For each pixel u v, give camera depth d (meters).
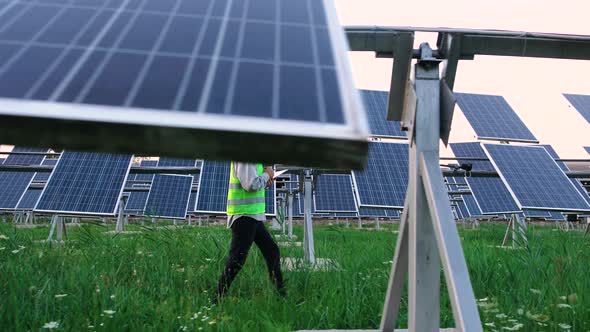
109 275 4.59
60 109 0.78
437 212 1.88
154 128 0.78
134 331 3.16
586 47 2.41
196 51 1.03
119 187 9.15
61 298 3.58
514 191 8.79
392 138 9.48
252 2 1.35
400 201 9.44
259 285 4.85
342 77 0.98
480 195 12.39
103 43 1.03
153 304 3.77
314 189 7.13
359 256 6.16
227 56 1.02
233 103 0.85
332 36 1.16
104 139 0.78
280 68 0.99
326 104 0.87
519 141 10.95
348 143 0.79
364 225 25.75
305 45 1.10
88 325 3.16
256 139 0.79
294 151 0.80
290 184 14.39
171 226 8.09
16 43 1.00
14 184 15.63
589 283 4.25
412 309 2.06
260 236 4.83
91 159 9.84
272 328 3.20
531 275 4.64
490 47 2.35
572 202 8.80
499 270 4.96
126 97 0.83
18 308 3.22
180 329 3.24
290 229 11.89
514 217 9.27
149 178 19.92
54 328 3.01
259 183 4.64
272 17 1.25
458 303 1.68
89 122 0.76
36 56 0.96
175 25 1.16
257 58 1.02
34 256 5.29
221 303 4.11
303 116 0.83
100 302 3.54
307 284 4.73
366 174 9.91
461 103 12.73
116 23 1.14
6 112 0.75
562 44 2.41
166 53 1.01
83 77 0.89
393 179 9.98
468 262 5.34
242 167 4.62
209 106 0.83
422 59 2.11
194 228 9.98
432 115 2.08
